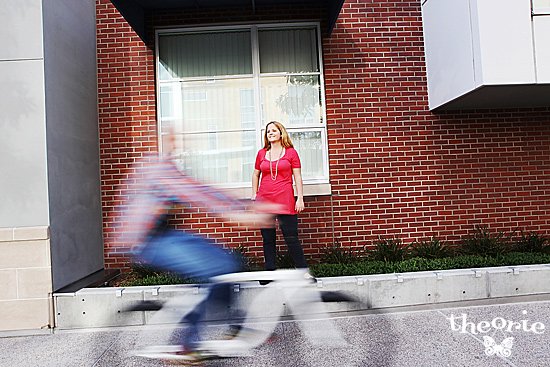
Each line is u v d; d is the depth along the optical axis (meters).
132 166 6.40
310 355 3.75
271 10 6.54
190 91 6.59
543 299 5.16
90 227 5.96
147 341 4.30
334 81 6.51
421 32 6.60
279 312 4.84
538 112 6.60
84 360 3.89
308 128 6.54
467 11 5.47
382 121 6.53
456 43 5.76
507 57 5.26
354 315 4.89
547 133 6.60
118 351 4.07
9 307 4.80
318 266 5.55
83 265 5.68
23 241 4.82
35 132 4.90
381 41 6.56
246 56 6.59
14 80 4.92
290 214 4.89
